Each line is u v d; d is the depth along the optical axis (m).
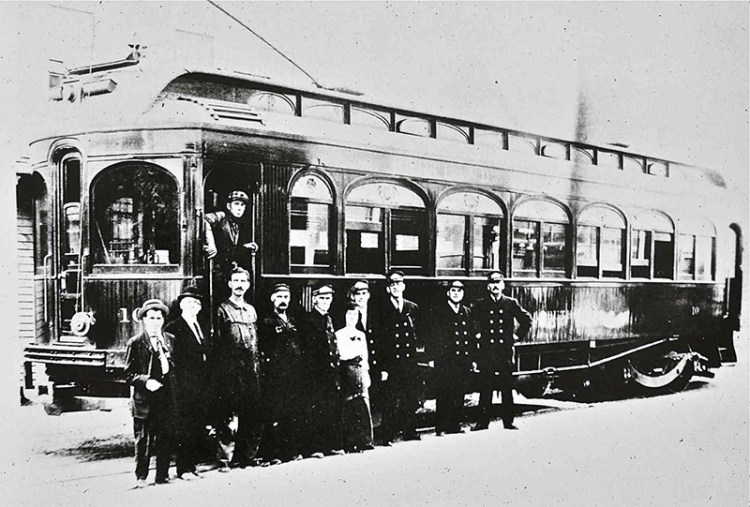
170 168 5.19
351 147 5.91
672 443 7.89
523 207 7.07
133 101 5.25
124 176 5.25
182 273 5.16
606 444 7.42
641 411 7.95
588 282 7.59
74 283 5.31
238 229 5.38
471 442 6.60
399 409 6.17
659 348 8.30
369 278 5.98
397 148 6.18
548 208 7.29
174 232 5.18
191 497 5.17
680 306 8.51
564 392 7.71
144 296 5.18
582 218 7.57
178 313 5.15
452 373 6.50
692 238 8.68
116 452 5.20
